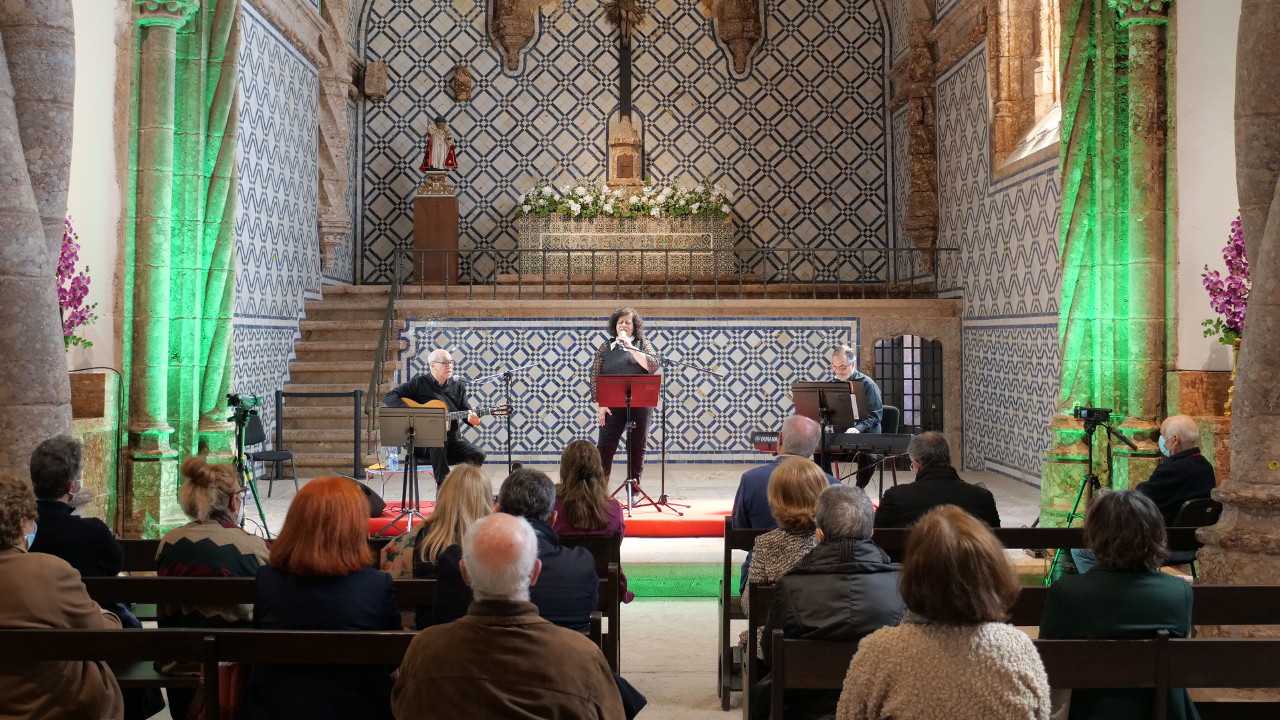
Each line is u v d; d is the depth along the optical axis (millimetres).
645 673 6242
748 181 17766
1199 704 4320
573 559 4277
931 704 2742
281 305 13664
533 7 17688
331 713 3648
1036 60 13023
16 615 3787
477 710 2930
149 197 9086
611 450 9922
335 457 12844
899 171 17172
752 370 14242
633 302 14109
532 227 16328
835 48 17719
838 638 3758
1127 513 3666
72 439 4953
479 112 17703
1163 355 9156
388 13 17656
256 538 4957
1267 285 5730
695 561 8375
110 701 4105
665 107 17750
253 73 12477
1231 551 5785
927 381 15031
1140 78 9023
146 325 9094
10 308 5762
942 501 5977
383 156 17625
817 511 4008
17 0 5953
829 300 14297
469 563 3023
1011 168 12602
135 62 9039
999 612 2803
